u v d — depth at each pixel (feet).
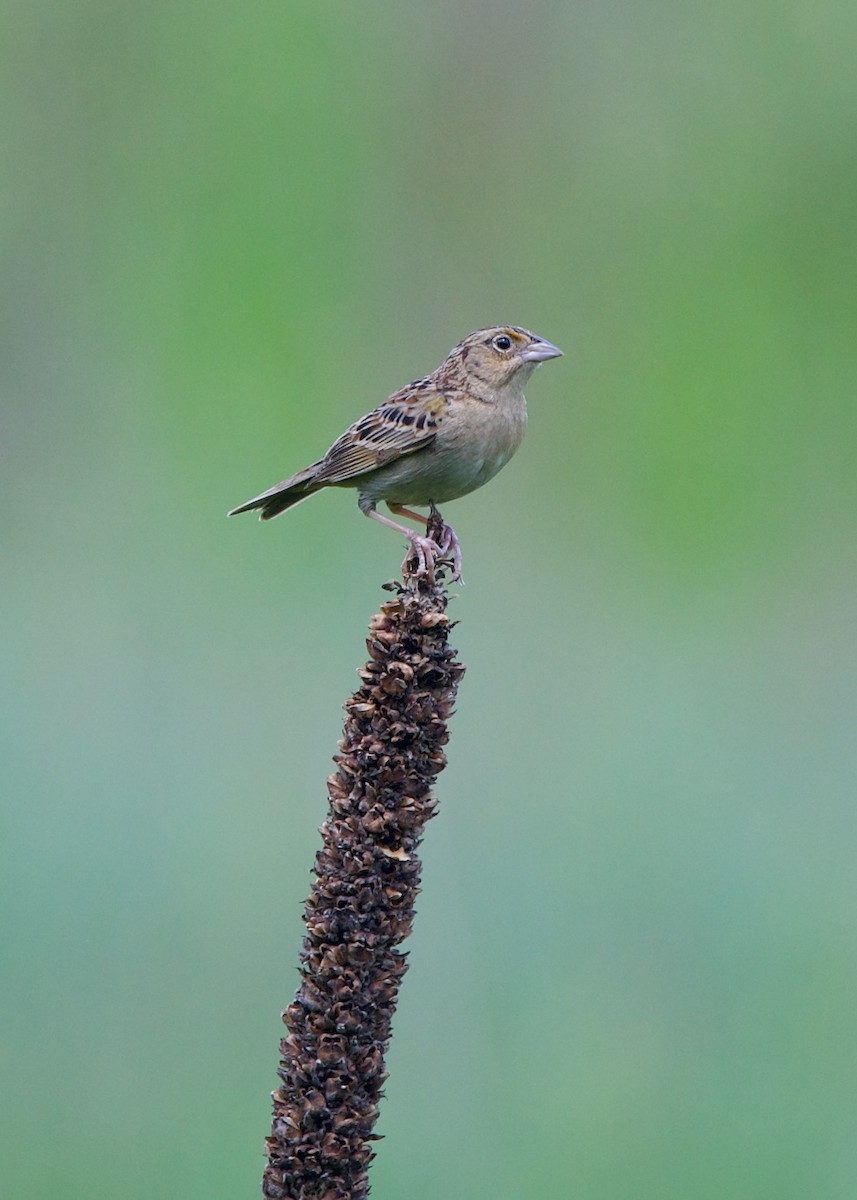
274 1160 15.11
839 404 64.54
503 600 48.52
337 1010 15.07
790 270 67.31
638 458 61.21
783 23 70.64
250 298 62.95
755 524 59.47
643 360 64.64
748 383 63.82
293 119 66.33
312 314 63.26
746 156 69.36
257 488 57.93
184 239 64.54
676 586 53.72
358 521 51.01
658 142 69.87
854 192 68.23
